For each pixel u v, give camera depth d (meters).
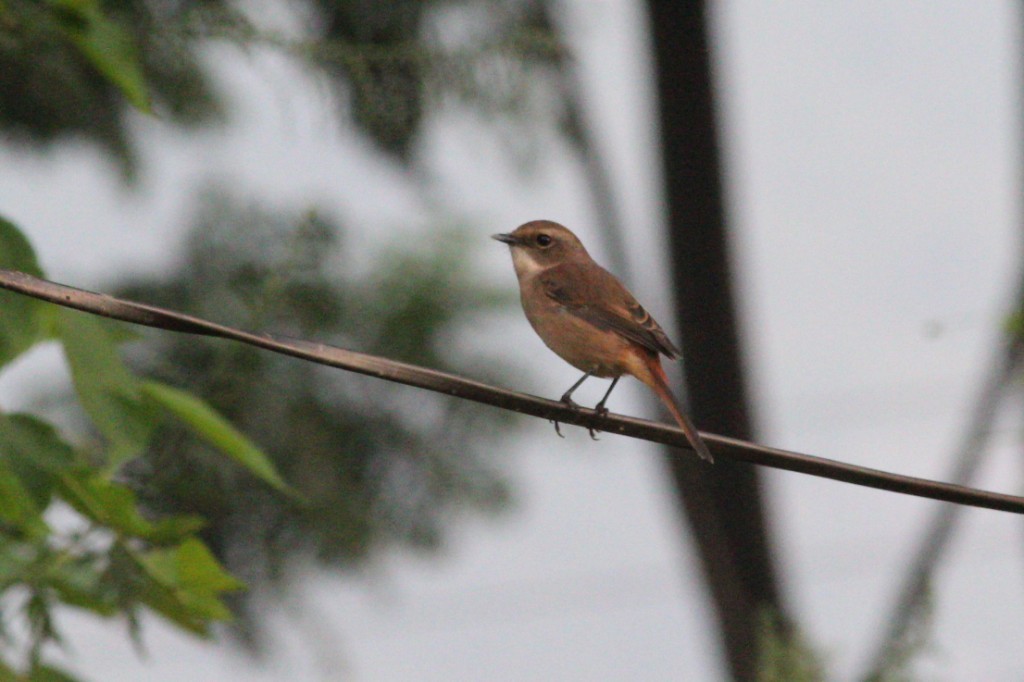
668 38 17.16
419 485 13.09
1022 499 7.43
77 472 7.68
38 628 8.05
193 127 13.19
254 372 11.32
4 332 7.49
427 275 13.35
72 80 11.74
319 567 12.47
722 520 18.94
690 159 17.67
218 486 10.26
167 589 8.02
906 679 12.68
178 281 12.75
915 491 7.47
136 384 7.86
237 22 10.40
